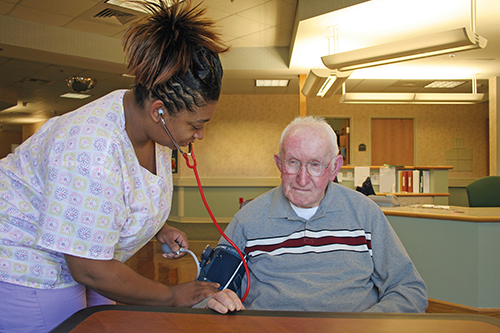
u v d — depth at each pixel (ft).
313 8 12.21
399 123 27.78
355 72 19.80
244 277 4.44
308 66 18.04
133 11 13.96
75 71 20.36
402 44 11.01
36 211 2.91
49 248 2.56
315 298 3.91
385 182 18.49
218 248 4.16
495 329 2.15
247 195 24.38
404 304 3.75
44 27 15.44
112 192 2.72
